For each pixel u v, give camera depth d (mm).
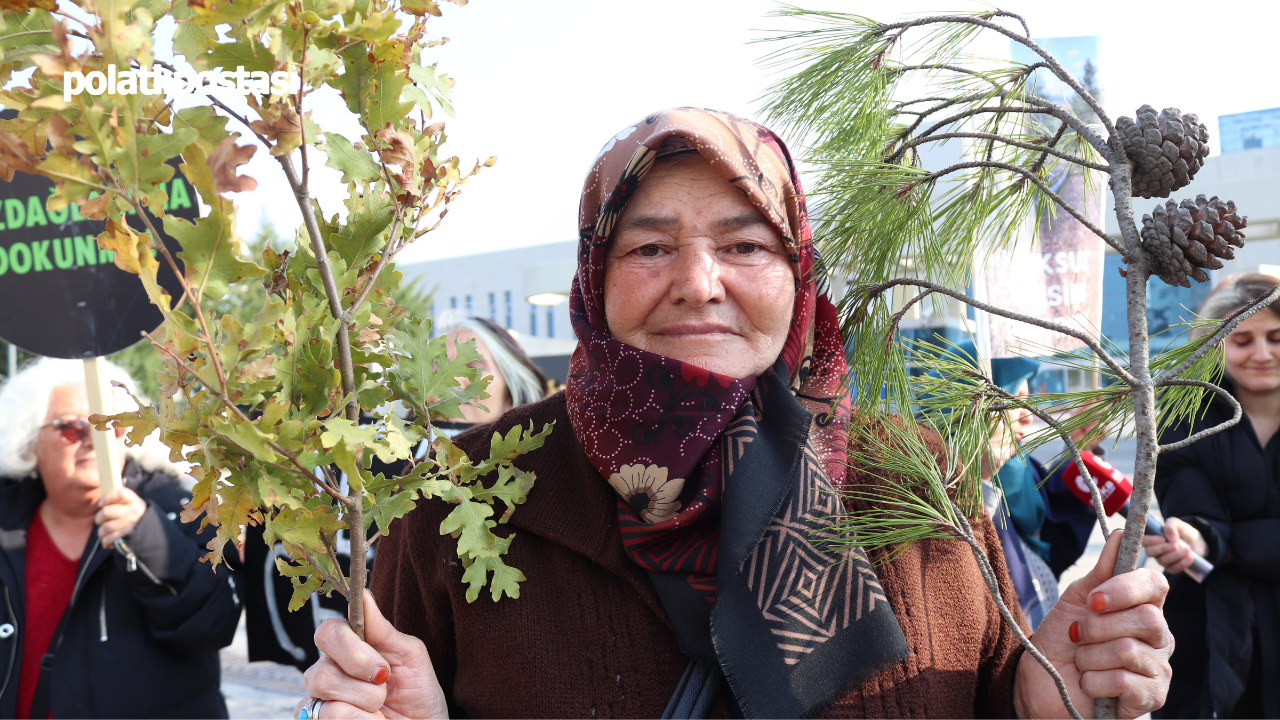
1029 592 2025
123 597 2152
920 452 986
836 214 1058
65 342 1815
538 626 1087
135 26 560
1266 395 2221
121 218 582
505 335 2693
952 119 978
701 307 1021
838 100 1033
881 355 1028
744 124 1066
